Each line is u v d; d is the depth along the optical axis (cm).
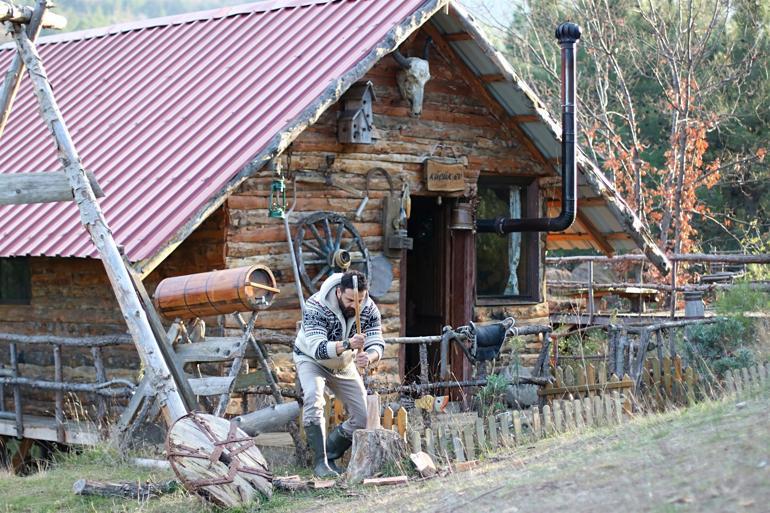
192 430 915
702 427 834
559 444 987
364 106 1426
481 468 934
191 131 1385
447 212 1631
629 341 1559
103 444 1160
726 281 2395
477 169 1625
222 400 1112
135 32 1800
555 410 1109
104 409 1235
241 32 1614
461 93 1605
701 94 3033
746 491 627
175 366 1109
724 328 1650
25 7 1099
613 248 1928
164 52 1667
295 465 1089
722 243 3503
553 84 3359
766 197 3400
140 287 1118
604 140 3438
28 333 1484
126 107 1534
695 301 1817
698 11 3127
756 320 1731
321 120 1424
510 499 730
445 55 1580
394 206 1506
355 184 1468
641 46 3316
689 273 3178
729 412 882
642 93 3528
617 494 676
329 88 1323
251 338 1122
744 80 3195
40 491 1007
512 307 1698
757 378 1297
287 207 1386
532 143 1681
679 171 2889
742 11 3312
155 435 1173
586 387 1364
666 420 950
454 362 1620
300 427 1102
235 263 1330
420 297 1689
